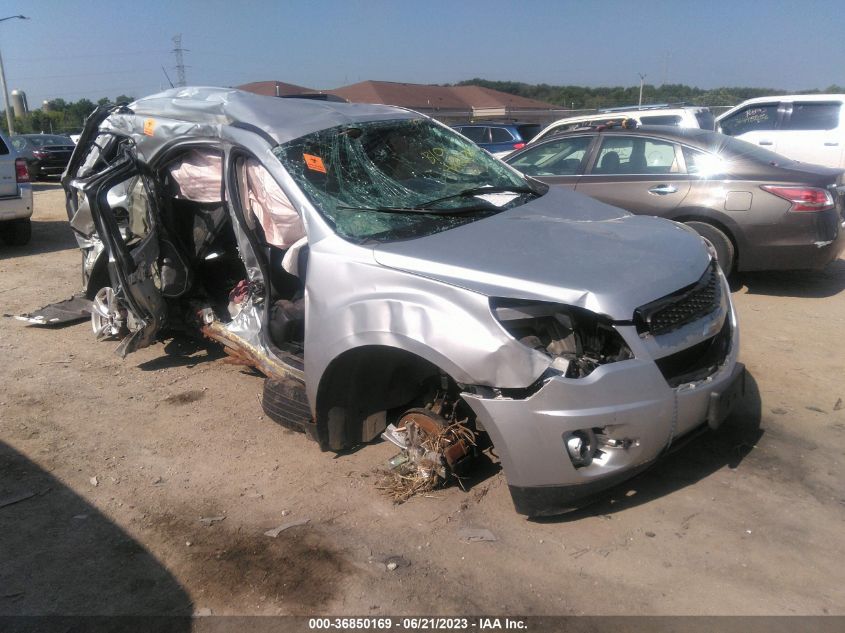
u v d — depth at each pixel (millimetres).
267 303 4172
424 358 3086
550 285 2990
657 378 2951
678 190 6484
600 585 2893
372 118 4512
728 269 6488
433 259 3248
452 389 3486
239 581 3012
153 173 4832
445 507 3453
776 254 6203
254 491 3674
